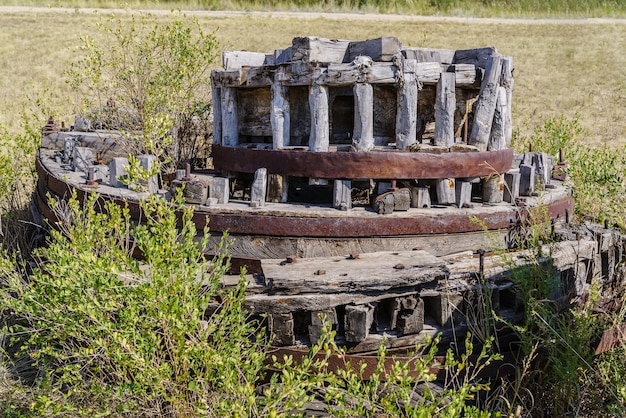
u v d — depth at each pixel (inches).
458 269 157.3
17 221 253.9
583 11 1327.5
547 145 312.0
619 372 150.9
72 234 141.0
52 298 130.6
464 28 1067.9
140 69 271.6
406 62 170.2
